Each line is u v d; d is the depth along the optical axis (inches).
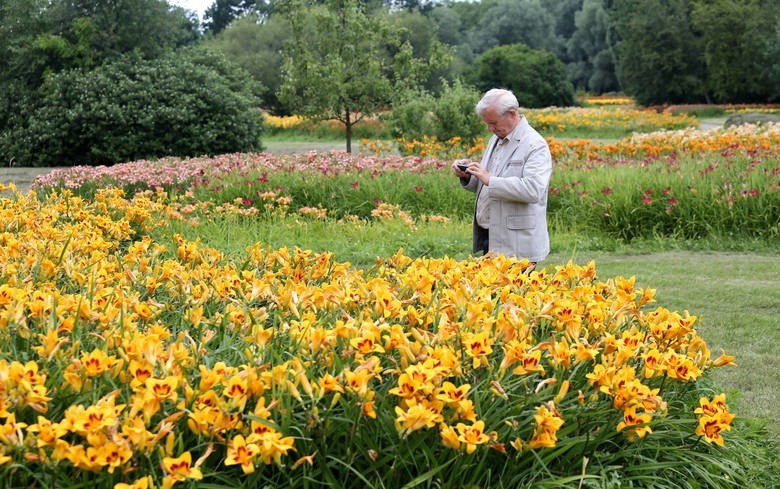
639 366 132.6
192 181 488.4
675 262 351.6
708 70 2351.1
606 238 408.2
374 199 462.6
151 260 186.2
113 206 338.3
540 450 109.7
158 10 1016.9
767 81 2279.8
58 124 872.9
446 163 525.7
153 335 103.2
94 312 124.4
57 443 86.0
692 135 635.5
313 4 862.5
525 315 128.4
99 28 979.3
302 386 104.0
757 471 135.6
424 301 141.8
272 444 89.9
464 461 103.0
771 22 2250.2
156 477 89.9
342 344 119.1
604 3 3575.3
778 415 172.4
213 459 101.0
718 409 114.6
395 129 880.3
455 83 923.4
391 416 106.3
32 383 95.0
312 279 171.6
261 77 1889.8
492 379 112.4
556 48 3806.6
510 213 213.0
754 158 489.7
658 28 2375.7
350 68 851.4
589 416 115.6
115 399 103.3
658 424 125.1
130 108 865.5
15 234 226.1
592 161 548.7
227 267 164.7
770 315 256.2
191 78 910.4
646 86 2426.2
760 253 378.3
